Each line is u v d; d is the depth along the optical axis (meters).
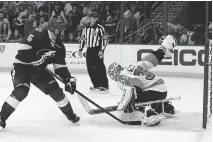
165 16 19.84
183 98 13.40
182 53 19.17
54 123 9.44
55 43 8.68
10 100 8.56
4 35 22.84
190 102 12.61
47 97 13.26
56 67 8.84
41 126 9.14
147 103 9.12
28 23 22.50
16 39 22.83
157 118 8.98
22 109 11.16
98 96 13.80
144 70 9.38
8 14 22.73
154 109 9.23
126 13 21.55
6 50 21.17
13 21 22.73
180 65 19.23
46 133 8.53
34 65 8.61
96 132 8.62
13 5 22.81
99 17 22.11
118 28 21.92
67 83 8.77
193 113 10.77
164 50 9.59
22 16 22.70
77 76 19.41
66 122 9.55
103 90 14.53
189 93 14.49
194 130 8.84
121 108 8.87
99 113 9.53
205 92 8.86
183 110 11.23
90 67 14.79
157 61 9.59
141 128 8.97
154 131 8.72
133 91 8.81
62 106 9.00
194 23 22.16
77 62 20.64
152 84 9.28
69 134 8.46
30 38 8.49
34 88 15.23
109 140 8.02
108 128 8.95
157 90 9.25
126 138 8.16
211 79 9.84
